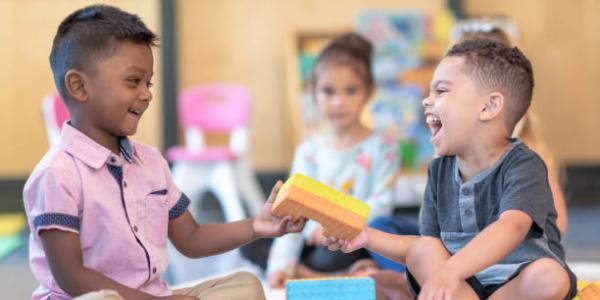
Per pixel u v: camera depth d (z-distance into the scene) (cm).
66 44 112
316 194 110
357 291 105
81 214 108
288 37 347
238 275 123
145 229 115
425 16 351
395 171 189
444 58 118
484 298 113
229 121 320
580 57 366
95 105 111
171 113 342
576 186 371
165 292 117
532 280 105
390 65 344
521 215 105
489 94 113
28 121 343
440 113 115
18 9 338
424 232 123
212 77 356
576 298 112
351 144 192
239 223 123
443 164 122
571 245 266
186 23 354
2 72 340
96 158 110
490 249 102
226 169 292
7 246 273
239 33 356
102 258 109
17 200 339
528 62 119
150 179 118
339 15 359
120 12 115
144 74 113
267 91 359
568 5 364
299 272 181
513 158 112
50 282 110
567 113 368
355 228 110
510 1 363
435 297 98
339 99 190
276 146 360
